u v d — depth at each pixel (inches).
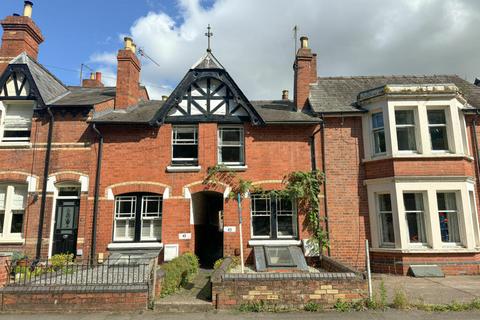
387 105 509.7
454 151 496.4
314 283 302.7
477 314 279.7
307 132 535.2
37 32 618.5
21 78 541.0
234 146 538.9
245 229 503.8
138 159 520.7
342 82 637.3
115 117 533.6
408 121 519.2
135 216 513.0
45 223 500.7
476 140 534.9
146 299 300.2
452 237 491.5
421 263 467.8
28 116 544.4
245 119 532.1
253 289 300.7
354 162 526.0
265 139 530.6
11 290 299.4
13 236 502.0
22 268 365.7
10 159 518.0
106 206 505.4
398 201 480.7
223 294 300.0
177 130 542.6
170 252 489.1
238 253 495.5
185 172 518.3
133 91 595.8
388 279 434.3
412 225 492.1
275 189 514.0
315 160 525.7
